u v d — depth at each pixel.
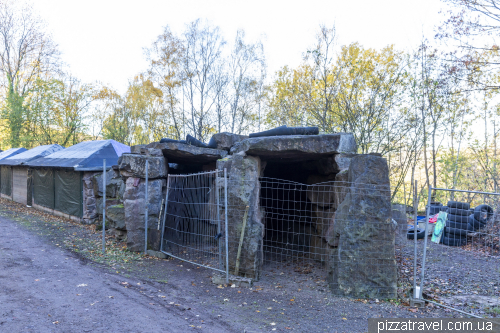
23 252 7.52
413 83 14.94
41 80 27.41
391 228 5.49
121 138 26.64
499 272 6.80
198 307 4.91
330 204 7.41
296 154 6.70
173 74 22.08
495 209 9.79
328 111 16.25
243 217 6.32
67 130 28.42
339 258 5.59
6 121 28.08
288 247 9.04
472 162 16.78
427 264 7.44
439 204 12.96
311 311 4.86
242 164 6.51
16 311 4.34
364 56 15.61
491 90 13.65
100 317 4.33
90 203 11.67
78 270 6.38
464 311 4.81
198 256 7.93
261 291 5.70
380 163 5.61
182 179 9.23
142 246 8.18
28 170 16.53
